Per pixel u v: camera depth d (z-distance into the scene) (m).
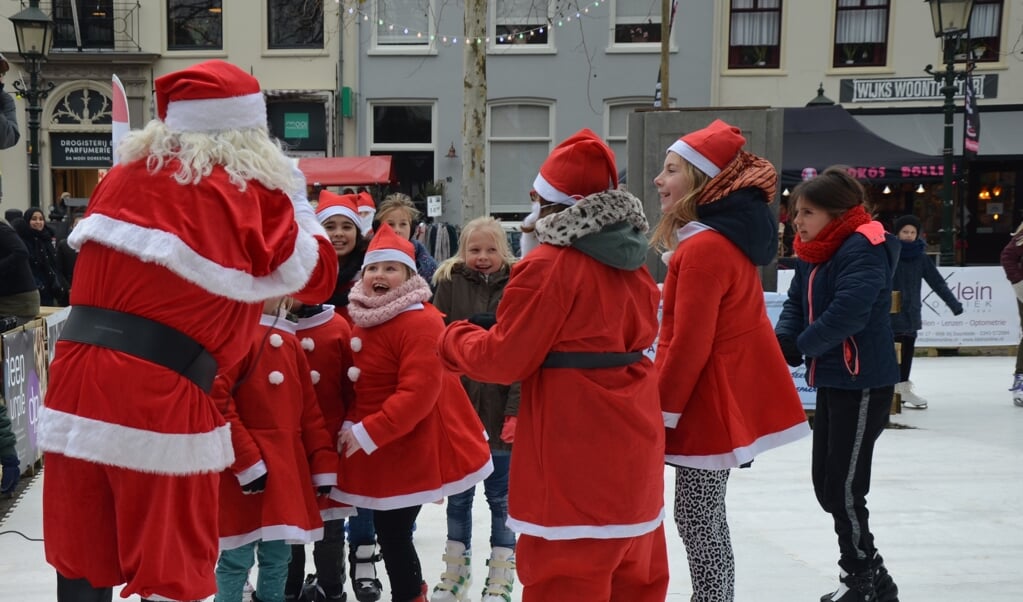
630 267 2.36
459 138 17.11
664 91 10.89
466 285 3.60
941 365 9.65
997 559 3.88
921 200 16.28
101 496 2.07
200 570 2.11
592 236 2.31
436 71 17.00
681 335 2.58
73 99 17.27
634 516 2.32
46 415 2.05
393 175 14.75
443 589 3.29
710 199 2.66
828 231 3.20
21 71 17.19
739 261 2.64
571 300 2.30
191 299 2.04
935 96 16.30
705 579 2.71
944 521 4.39
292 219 2.18
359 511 3.37
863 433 3.17
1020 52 16.17
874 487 4.97
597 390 2.31
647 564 2.49
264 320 2.87
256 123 2.19
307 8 16.02
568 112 16.97
